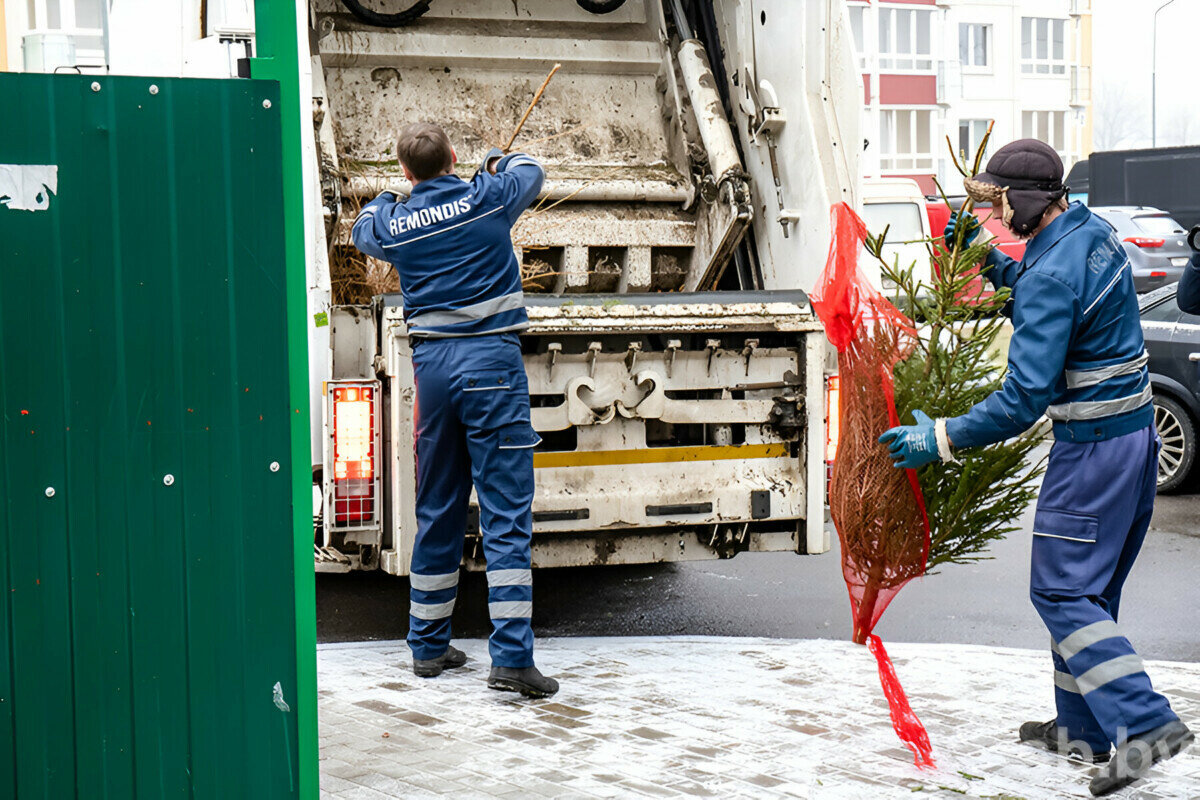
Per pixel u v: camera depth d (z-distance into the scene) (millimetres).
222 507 2547
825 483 5293
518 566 4359
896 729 3645
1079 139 50250
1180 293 4039
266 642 2596
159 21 3168
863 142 5484
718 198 6008
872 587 3590
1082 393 3406
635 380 5004
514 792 3436
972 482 3510
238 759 2590
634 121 6328
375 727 4023
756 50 5992
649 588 6488
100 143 2432
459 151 6047
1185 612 5973
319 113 5449
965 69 46031
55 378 2426
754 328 5078
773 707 4219
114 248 2447
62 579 2447
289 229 2561
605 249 6125
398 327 4703
